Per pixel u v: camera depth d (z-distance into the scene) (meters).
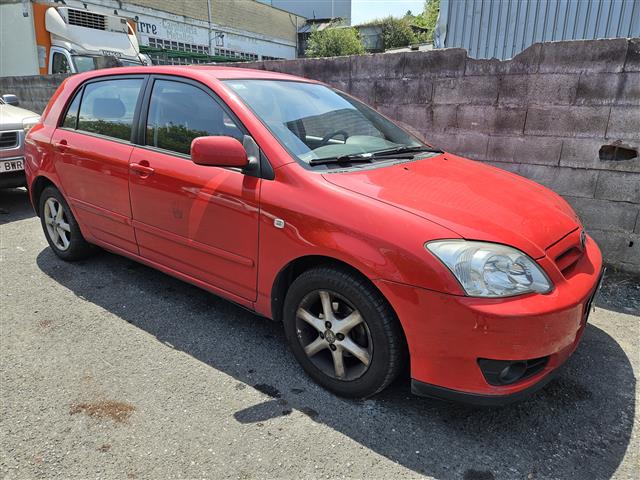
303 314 2.55
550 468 2.09
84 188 3.65
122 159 3.28
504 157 4.38
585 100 3.88
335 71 5.23
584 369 2.79
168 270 3.26
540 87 4.05
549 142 4.11
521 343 2.01
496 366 2.06
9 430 2.24
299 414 2.38
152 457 2.10
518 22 6.46
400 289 2.11
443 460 2.12
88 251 4.18
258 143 2.63
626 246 3.97
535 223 2.38
